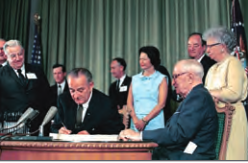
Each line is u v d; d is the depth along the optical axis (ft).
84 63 19.40
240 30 14.46
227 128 6.58
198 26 17.53
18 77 10.69
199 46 11.45
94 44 19.30
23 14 19.85
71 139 5.63
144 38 18.42
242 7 15.90
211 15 17.20
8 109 10.41
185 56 17.61
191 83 6.64
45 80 11.37
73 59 19.57
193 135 6.12
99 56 18.98
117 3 19.12
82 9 19.80
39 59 19.19
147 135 6.07
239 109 8.20
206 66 11.14
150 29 18.38
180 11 17.98
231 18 14.97
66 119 8.39
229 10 16.81
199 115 6.15
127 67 18.54
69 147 4.86
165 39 18.17
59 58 19.56
